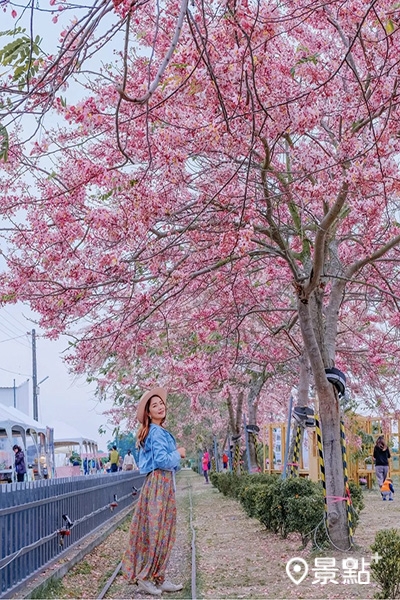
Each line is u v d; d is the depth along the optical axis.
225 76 8.62
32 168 10.23
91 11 5.16
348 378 20.88
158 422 9.54
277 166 11.88
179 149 9.51
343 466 12.10
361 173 9.62
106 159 10.18
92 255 10.80
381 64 9.55
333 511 11.78
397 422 27.84
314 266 10.98
